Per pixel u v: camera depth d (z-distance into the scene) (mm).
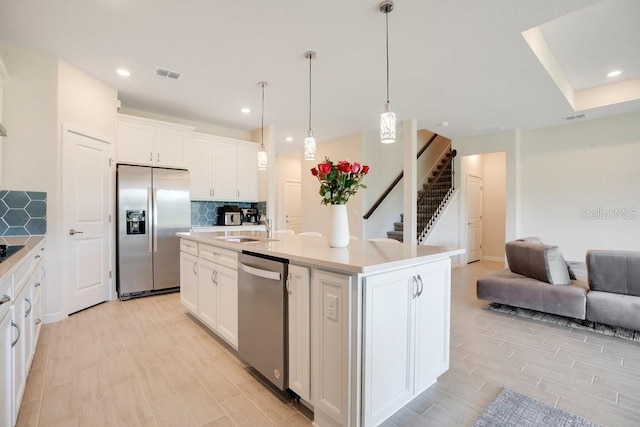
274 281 1834
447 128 5426
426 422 1622
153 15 2363
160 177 4094
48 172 3010
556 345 2562
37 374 2066
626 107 4344
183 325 2992
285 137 6117
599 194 4816
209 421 1640
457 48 2797
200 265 2842
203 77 3453
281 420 1657
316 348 1581
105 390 1903
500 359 2318
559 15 2326
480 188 7148
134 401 1799
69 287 3209
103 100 3613
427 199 6898
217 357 2352
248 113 4688
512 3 2191
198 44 2773
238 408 1752
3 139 2791
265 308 1906
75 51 2924
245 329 2109
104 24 2488
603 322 2787
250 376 2088
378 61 3051
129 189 3830
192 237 2943
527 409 1716
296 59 3027
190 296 3061
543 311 3105
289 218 8312
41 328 2857
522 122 5047
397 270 1594
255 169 5512
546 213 5297
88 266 3449
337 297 1470
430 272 1838
